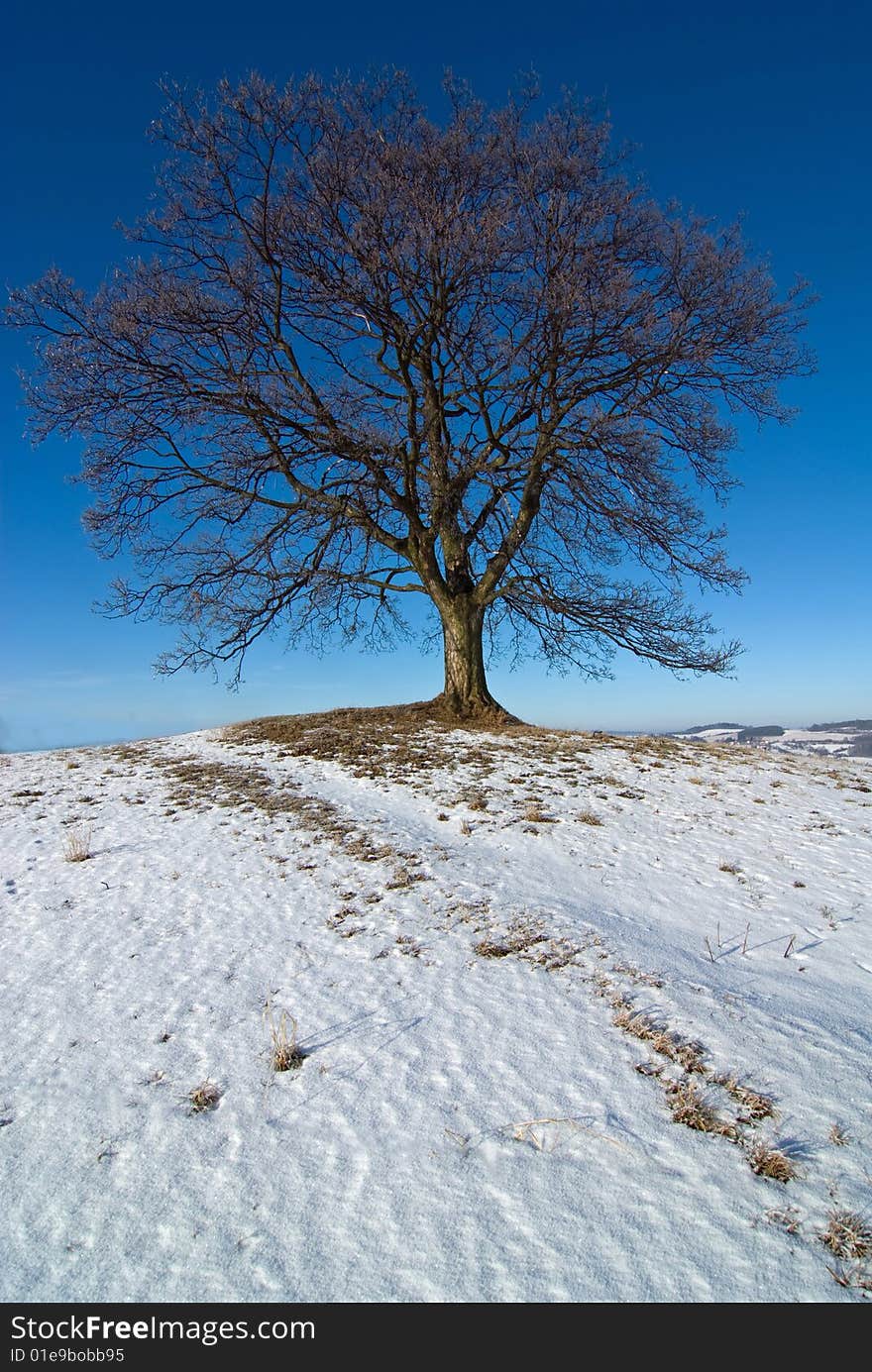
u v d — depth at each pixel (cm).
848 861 834
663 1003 459
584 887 713
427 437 1413
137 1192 321
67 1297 270
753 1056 399
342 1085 388
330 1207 306
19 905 692
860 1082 377
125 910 666
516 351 1253
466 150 1348
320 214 1303
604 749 1444
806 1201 295
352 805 1006
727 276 1298
